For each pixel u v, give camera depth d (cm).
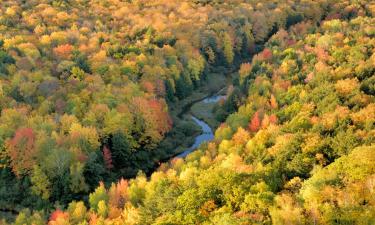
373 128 8656
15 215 9519
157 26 17238
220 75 16875
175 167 9562
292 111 10625
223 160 8856
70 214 8450
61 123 10962
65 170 9950
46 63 13362
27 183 9956
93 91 12256
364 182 6059
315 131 9056
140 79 13712
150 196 7894
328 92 10769
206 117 13712
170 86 14175
